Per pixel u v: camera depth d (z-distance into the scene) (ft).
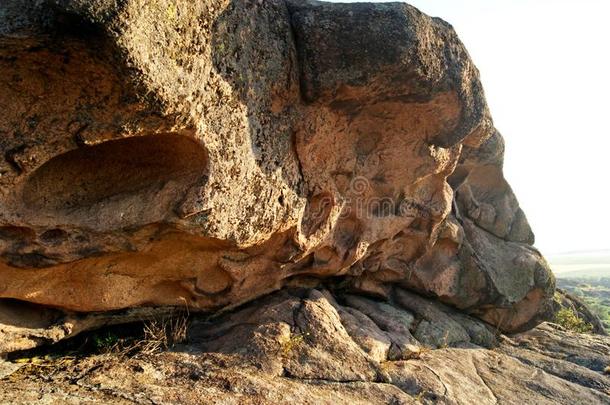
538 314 35.14
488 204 37.11
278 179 18.85
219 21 15.25
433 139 23.65
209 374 17.62
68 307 18.08
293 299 22.82
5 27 10.85
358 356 20.53
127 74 11.98
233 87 16.19
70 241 15.48
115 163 16.33
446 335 27.86
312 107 19.77
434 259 31.22
